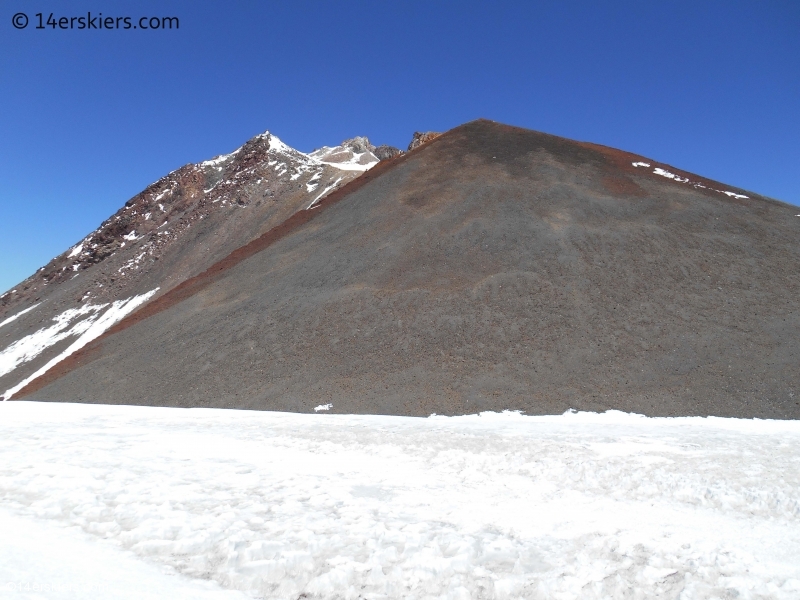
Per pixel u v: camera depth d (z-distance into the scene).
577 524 8.82
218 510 8.99
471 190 42.69
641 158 51.66
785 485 10.54
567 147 52.66
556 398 23.39
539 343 26.83
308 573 6.89
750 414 21.45
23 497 9.90
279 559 7.07
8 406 24.88
